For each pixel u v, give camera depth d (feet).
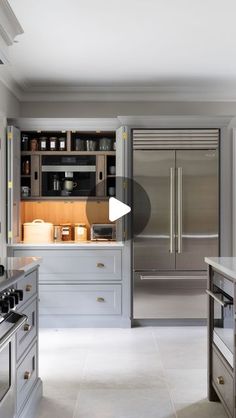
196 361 11.95
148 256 15.69
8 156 15.10
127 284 15.56
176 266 15.71
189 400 9.49
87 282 15.62
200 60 14.07
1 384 6.44
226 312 8.30
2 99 14.96
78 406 9.19
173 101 17.40
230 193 16.53
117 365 11.65
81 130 16.15
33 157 16.40
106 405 9.24
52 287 15.61
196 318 15.76
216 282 9.07
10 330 6.34
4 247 15.29
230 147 16.63
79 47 12.94
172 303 15.71
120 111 17.40
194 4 10.29
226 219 15.78
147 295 15.69
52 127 16.08
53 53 13.41
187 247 15.71
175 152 15.75
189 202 15.75
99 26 11.50
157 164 15.74
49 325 15.60
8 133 15.12
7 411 6.68
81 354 12.56
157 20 11.14
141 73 15.33
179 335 14.53
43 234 16.17
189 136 15.75
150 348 13.12
